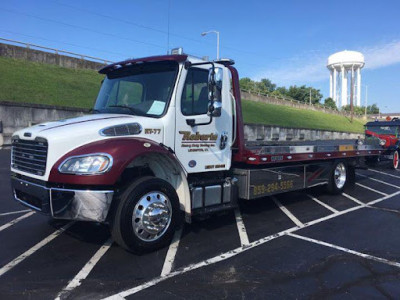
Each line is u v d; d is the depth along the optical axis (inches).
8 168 455.2
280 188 277.0
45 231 219.5
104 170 160.9
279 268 170.1
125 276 157.1
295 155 285.0
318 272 166.6
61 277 155.1
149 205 178.7
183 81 197.0
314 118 2065.7
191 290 145.8
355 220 263.6
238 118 239.5
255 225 243.8
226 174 238.7
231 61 222.2
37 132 172.1
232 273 163.2
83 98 983.6
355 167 395.2
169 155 186.7
